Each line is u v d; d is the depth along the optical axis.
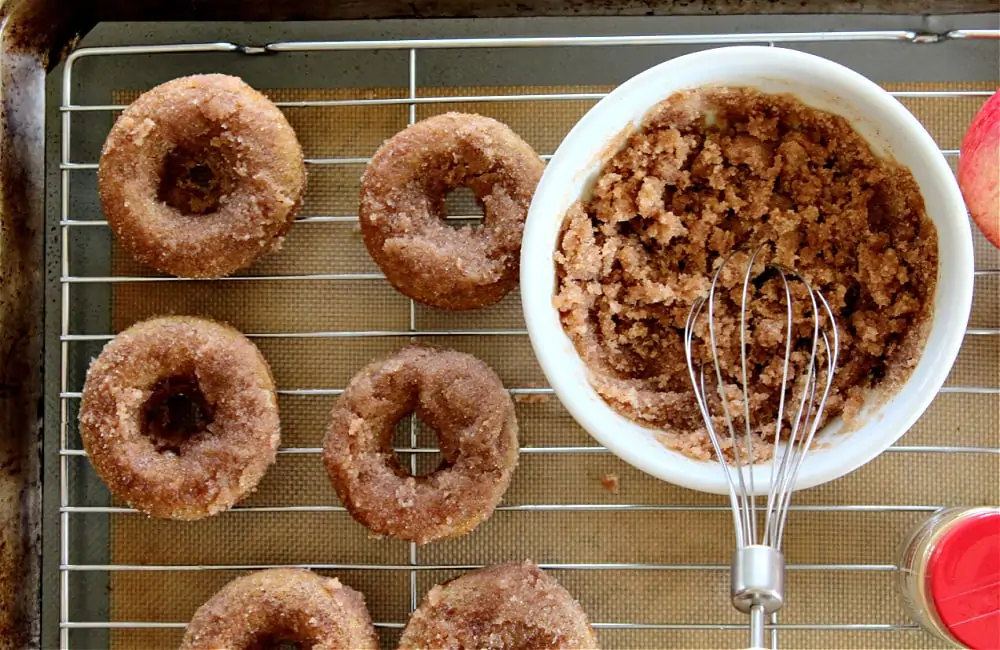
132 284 0.73
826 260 0.68
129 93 0.73
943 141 0.72
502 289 0.70
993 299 0.72
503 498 0.73
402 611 0.73
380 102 0.73
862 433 0.66
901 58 0.73
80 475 0.73
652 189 0.68
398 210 0.70
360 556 0.73
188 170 0.73
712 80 0.66
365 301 0.73
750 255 0.68
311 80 0.73
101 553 0.73
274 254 0.73
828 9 0.72
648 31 0.73
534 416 0.73
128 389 0.70
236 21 0.73
